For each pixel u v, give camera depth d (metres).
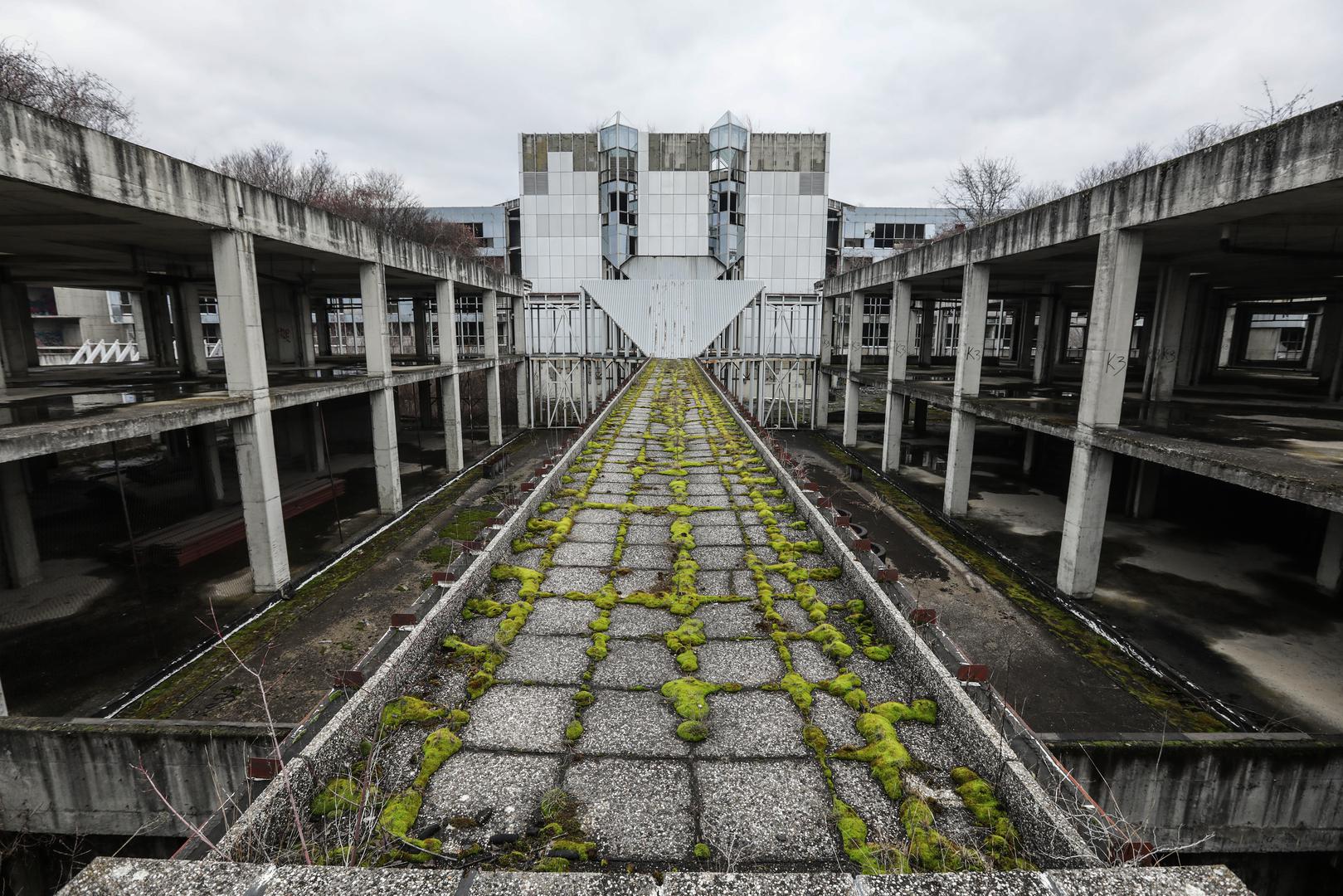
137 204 9.24
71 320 38.59
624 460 10.70
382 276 17.03
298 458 22.52
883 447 23.22
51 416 9.63
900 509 17.92
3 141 7.37
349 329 46.75
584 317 32.00
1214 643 10.14
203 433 16.34
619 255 39.19
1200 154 8.87
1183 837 6.78
